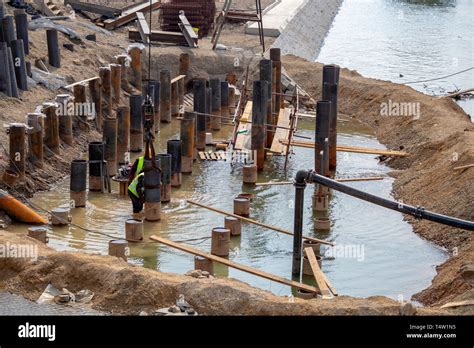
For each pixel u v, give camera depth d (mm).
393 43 142375
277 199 60844
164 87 79312
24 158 57906
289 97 86562
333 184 46875
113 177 62281
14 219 53781
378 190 62688
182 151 65312
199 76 90875
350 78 92312
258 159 66500
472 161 58781
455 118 74312
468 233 51438
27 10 95125
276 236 53844
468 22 170750
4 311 38844
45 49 80500
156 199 54969
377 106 84125
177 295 38906
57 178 61719
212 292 38531
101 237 52188
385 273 48625
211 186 63125
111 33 98562
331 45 142875
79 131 69625
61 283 41031
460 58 126750
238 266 45344
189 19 102562
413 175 63438
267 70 71375
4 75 66375
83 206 57188
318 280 44500
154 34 95625
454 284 44156
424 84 106500
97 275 40688
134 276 39594
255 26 112250
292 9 143000
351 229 55469
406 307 37406
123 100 80188
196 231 53938
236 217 54562
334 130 66500
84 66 81562
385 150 71188
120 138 66500
